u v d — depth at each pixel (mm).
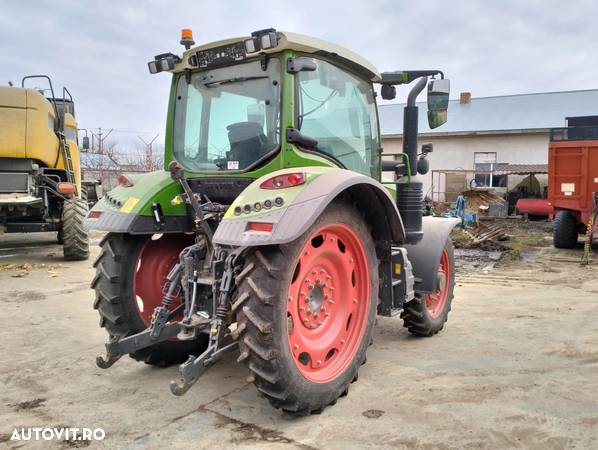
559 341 4352
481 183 23750
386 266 3705
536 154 22812
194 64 3551
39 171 8219
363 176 3102
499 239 12375
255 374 2721
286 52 3156
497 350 4133
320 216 2959
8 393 3363
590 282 7086
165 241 3814
